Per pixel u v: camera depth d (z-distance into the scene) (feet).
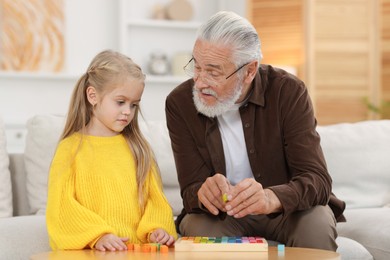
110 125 8.37
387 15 22.99
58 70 22.13
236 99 8.51
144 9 23.30
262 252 7.02
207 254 6.89
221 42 8.26
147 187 8.50
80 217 7.76
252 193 7.69
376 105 23.03
